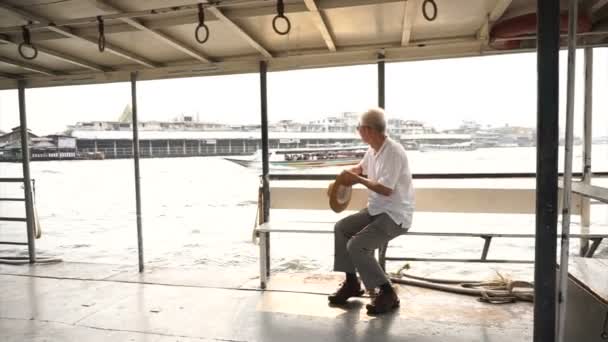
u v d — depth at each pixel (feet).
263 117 14.49
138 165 15.76
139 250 15.83
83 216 32.73
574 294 8.52
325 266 17.29
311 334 10.11
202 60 14.73
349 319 10.93
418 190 13.62
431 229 12.08
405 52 13.35
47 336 10.28
